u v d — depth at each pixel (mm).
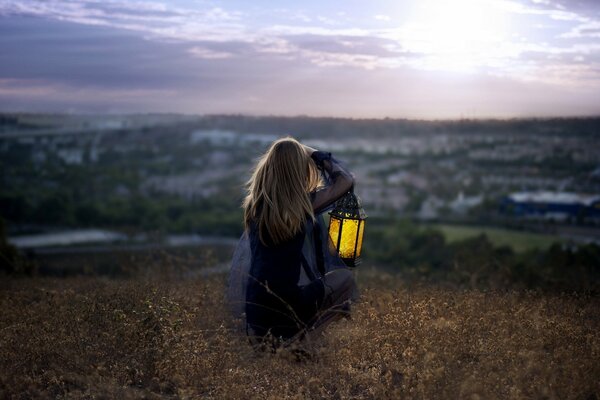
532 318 4527
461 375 3396
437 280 8695
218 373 3648
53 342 4012
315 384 3564
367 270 10211
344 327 4355
